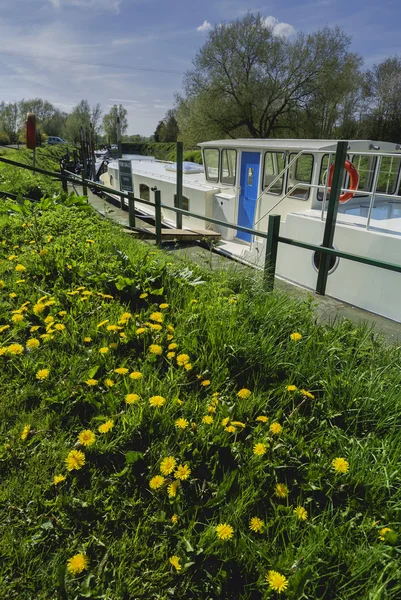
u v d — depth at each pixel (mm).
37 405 2451
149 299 3682
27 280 3795
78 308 3359
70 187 15492
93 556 1748
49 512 1870
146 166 12742
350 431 2457
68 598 1574
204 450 2217
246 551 1753
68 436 2266
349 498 2008
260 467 2074
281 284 6094
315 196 6910
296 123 29609
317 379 2768
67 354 2828
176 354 2887
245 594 1646
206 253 6895
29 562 1688
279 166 7441
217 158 8883
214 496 2010
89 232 5656
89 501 1913
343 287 5645
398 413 2467
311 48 27859
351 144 6754
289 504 2006
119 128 14625
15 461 2092
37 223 5469
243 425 2258
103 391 2512
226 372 2717
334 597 1654
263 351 2863
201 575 1723
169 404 2404
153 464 2109
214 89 28562
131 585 1639
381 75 33719
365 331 3494
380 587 1576
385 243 5086
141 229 7754
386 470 2062
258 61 28078
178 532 1820
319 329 3408
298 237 6219
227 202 8523
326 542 1802
